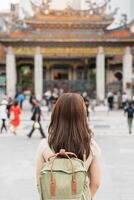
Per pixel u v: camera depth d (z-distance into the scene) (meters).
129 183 15.05
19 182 15.22
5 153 22.11
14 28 56.50
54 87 62.31
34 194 13.46
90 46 56.56
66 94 5.02
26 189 14.14
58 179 4.55
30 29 56.78
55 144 4.85
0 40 55.69
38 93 56.06
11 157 20.78
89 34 56.69
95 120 42.06
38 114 28.55
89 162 4.88
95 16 57.19
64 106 4.92
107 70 68.56
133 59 63.31
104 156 20.95
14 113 30.84
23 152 22.41
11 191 13.89
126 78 57.06
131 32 56.28
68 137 4.84
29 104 57.44
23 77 69.19
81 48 56.56
